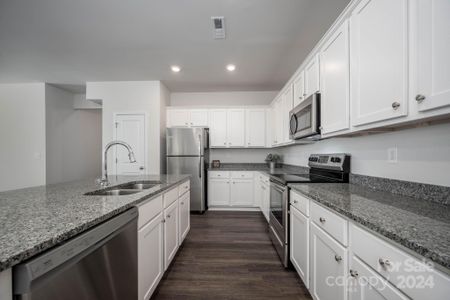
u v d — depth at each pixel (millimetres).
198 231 3068
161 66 3393
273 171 3443
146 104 4086
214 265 2131
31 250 632
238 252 2410
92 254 891
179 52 2916
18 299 611
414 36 949
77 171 5113
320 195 1417
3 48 2793
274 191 2529
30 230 771
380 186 1605
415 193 1319
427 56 890
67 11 2055
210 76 3840
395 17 1048
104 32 2424
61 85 4348
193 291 1738
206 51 2885
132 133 4090
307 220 1582
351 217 985
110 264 1009
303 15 2121
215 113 4469
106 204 1157
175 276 1945
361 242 954
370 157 1724
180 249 2484
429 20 879
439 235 722
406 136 1382
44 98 4211
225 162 4875
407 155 1376
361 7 1315
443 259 573
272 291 1736
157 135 4074
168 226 1919
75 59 3139
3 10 2025
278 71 3598
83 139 5301
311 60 2160
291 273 1989
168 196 1938
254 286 1801
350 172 1996
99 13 2086
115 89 4109
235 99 4852
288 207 2027
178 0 1917
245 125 4469
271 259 2250
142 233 1381
